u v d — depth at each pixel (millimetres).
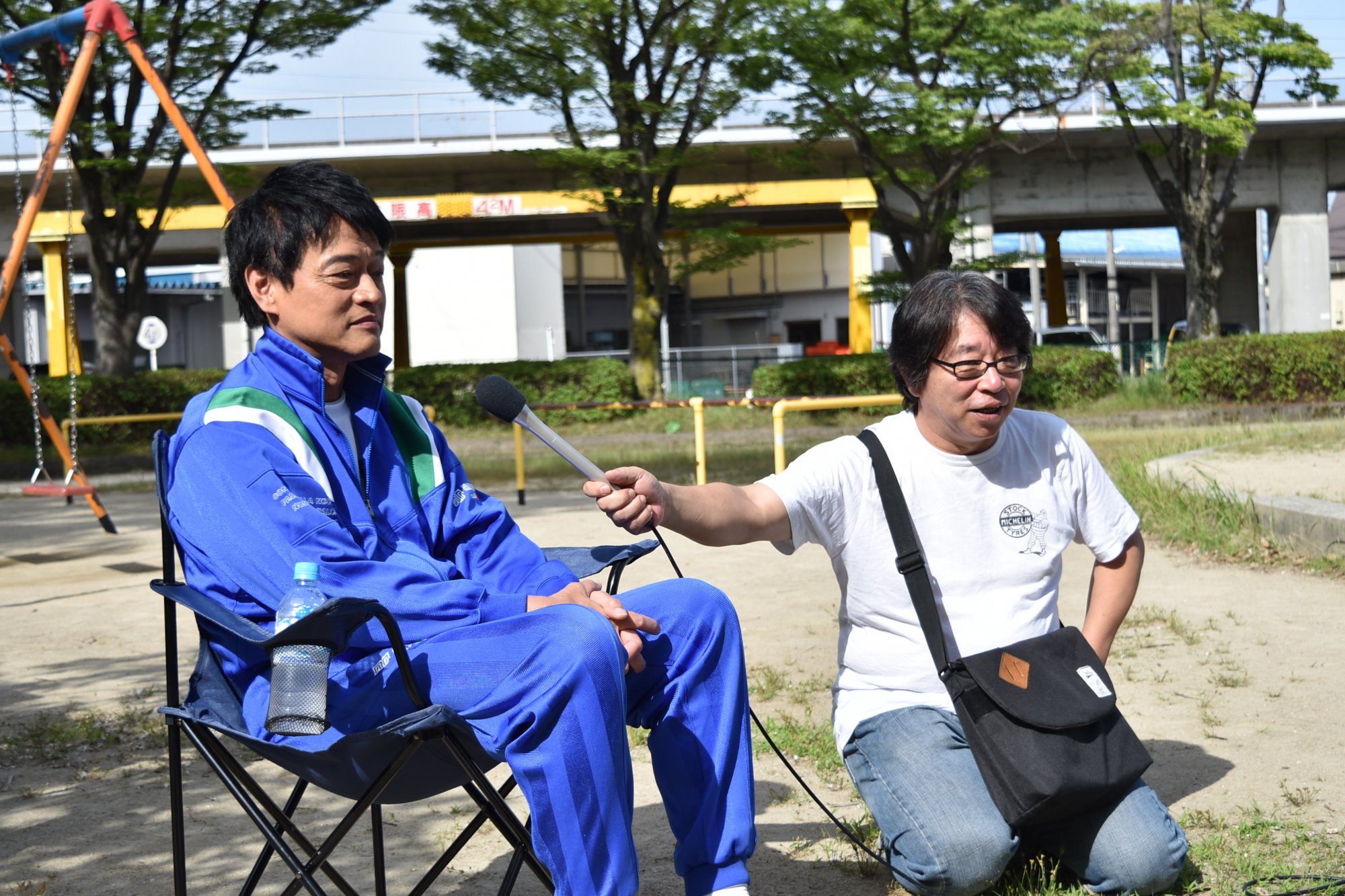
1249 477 8086
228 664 2027
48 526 10109
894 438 2590
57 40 8023
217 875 2783
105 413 18672
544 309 39312
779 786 3281
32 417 18500
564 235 29453
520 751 1799
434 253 37781
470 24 17766
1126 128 21125
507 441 18719
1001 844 2338
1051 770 2314
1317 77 20375
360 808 1806
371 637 1919
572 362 20812
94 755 3754
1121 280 46812
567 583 2125
